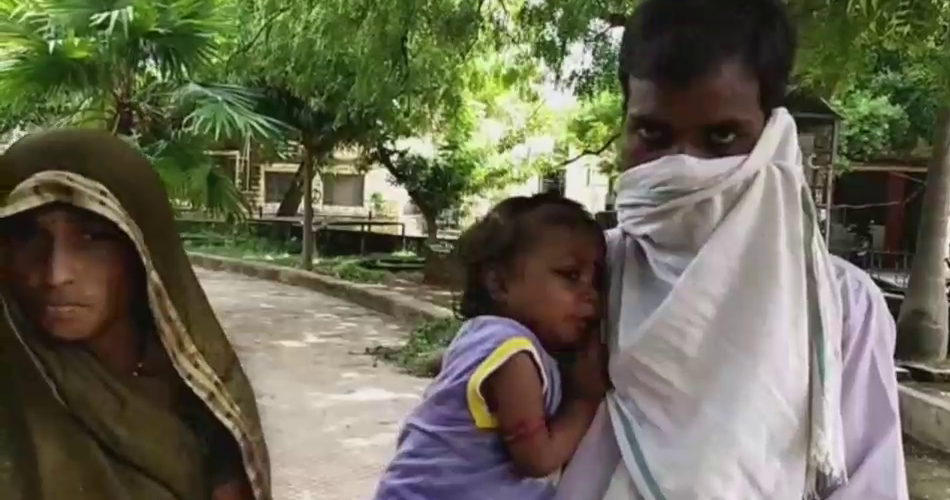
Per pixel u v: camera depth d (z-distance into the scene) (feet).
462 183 64.08
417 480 5.19
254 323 41.93
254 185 81.35
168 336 4.67
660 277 5.06
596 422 5.16
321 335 39.47
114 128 26.61
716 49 4.75
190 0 26.27
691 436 4.73
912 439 26.66
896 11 20.08
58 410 4.62
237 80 37.09
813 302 4.89
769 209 4.85
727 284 4.82
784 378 4.73
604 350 5.26
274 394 28.68
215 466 5.02
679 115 4.80
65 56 24.75
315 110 50.47
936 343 33.99
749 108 4.83
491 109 62.08
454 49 34.65
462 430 5.17
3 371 4.66
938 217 33.99
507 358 5.08
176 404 4.94
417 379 31.55
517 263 5.35
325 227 69.51
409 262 62.80
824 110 30.30
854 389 5.05
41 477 4.53
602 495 5.03
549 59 33.68
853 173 68.28
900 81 47.52
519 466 5.08
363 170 65.31
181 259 4.85
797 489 4.74
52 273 4.47
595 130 53.36
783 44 4.94
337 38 32.86
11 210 4.37
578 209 5.50
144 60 26.40
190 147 27.96
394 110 44.42
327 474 21.40
